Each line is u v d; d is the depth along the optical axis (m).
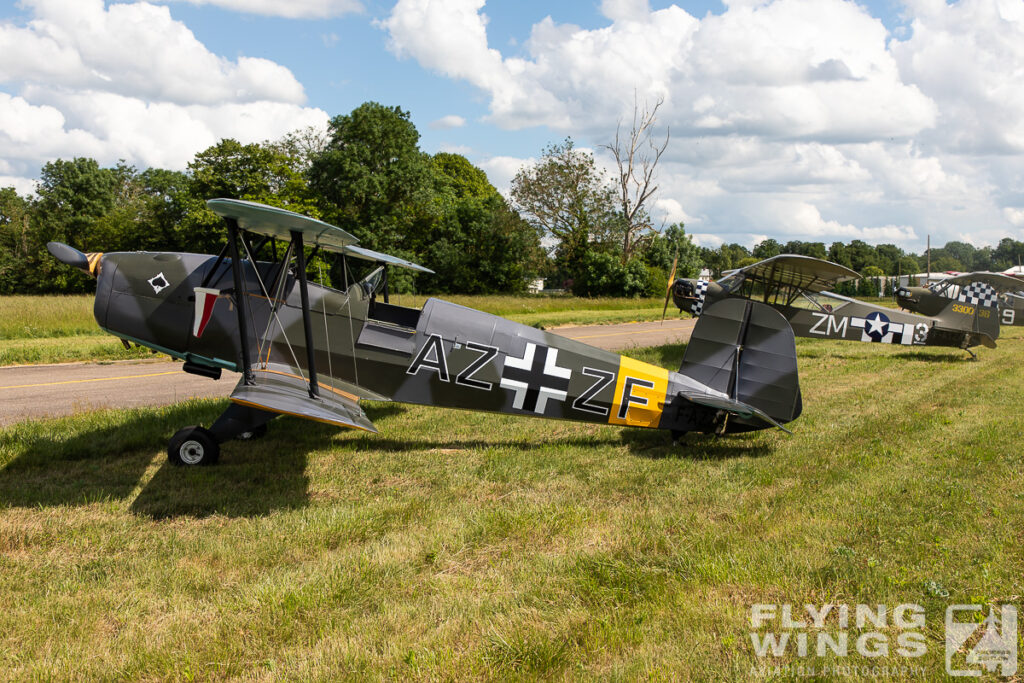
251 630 3.36
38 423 7.22
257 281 6.74
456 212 48.06
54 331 15.35
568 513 5.02
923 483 5.61
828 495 5.41
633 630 3.34
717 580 3.88
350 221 39.59
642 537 4.56
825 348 16.36
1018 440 7.01
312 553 4.32
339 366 6.96
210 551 4.33
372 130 39.84
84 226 50.91
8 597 3.70
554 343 7.16
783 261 11.62
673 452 7.01
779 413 7.39
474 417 8.46
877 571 3.92
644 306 31.23
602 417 7.28
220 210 5.45
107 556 4.27
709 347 7.47
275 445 7.05
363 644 3.26
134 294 6.73
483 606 3.61
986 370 12.34
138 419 7.52
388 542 4.51
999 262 153.00
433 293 44.94
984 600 3.57
